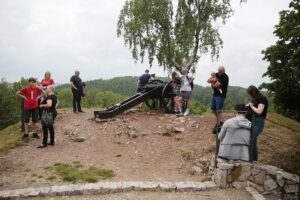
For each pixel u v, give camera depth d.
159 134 10.75
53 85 11.15
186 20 24.36
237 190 7.07
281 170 7.61
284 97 16.72
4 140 10.94
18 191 6.63
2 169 8.15
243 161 7.41
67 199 6.44
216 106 9.71
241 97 118.00
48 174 7.85
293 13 16.30
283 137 11.67
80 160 8.93
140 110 13.58
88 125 11.86
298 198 7.16
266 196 7.10
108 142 10.39
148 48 25.58
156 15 24.34
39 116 12.22
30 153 9.38
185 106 13.38
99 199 6.45
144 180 7.61
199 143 9.89
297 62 15.39
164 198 6.54
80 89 13.88
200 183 7.25
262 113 7.59
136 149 9.80
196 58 25.30
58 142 10.41
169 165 8.71
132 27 24.27
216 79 9.64
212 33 24.78
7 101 52.31
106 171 8.09
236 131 7.47
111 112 12.15
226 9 24.64
